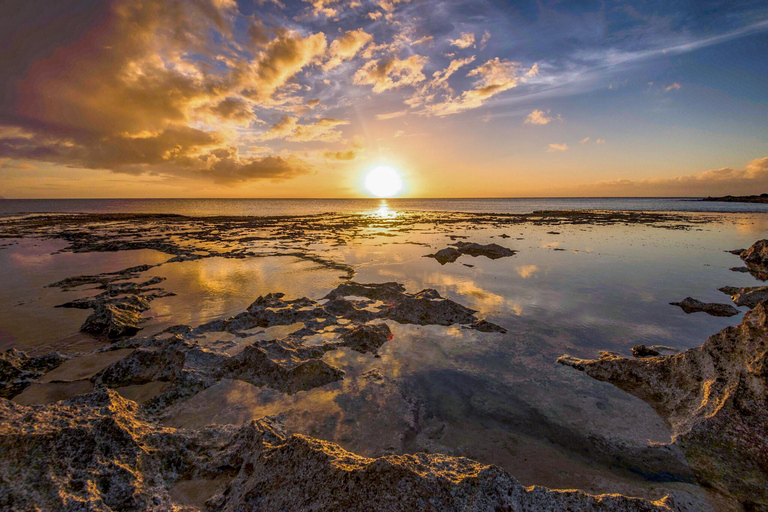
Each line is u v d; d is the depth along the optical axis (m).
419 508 3.96
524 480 5.13
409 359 9.02
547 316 11.98
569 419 6.59
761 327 6.64
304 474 4.47
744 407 5.91
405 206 166.12
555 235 33.94
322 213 89.00
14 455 4.10
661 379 7.41
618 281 16.41
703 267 19.31
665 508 4.27
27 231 39.12
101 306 11.45
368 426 6.32
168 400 7.05
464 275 17.59
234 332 10.62
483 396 7.36
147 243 28.88
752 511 4.61
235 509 4.25
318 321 11.39
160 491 4.66
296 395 7.33
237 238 32.81
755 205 103.25
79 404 6.05
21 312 12.49
